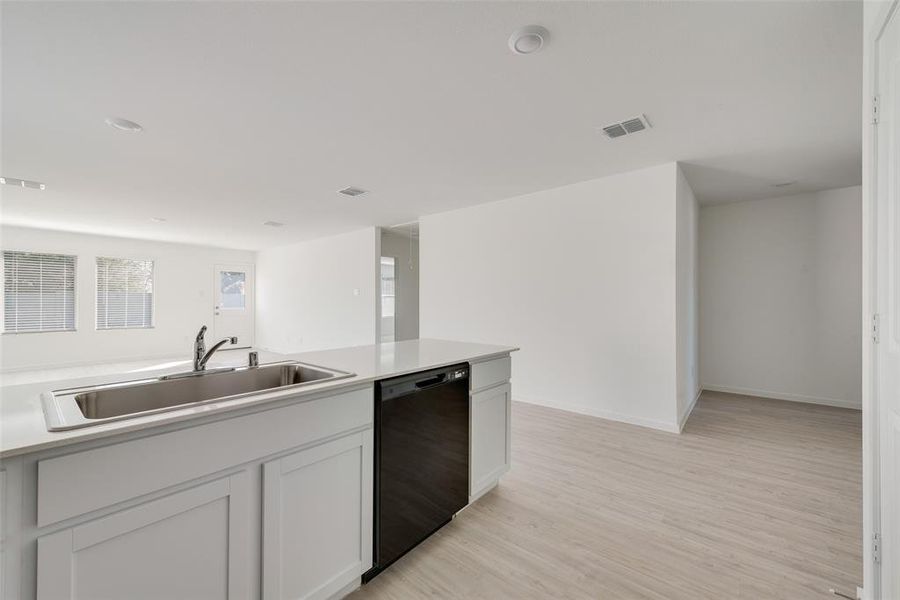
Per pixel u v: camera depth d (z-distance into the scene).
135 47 1.76
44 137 2.71
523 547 1.79
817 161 3.34
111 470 0.92
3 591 0.79
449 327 5.15
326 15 1.59
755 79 2.09
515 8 1.57
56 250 6.38
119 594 0.94
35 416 1.02
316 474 1.36
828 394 4.28
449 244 5.16
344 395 1.45
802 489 2.33
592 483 2.42
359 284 6.55
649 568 1.65
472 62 1.93
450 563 1.69
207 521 1.09
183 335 7.89
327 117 2.49
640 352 3.56
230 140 2.82
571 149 3.06
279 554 1.25
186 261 7.96
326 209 5.04
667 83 2.13
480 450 2.16
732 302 4.86
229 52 1.82
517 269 4.46
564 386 4.07
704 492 2.30
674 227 3.36
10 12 1.52
